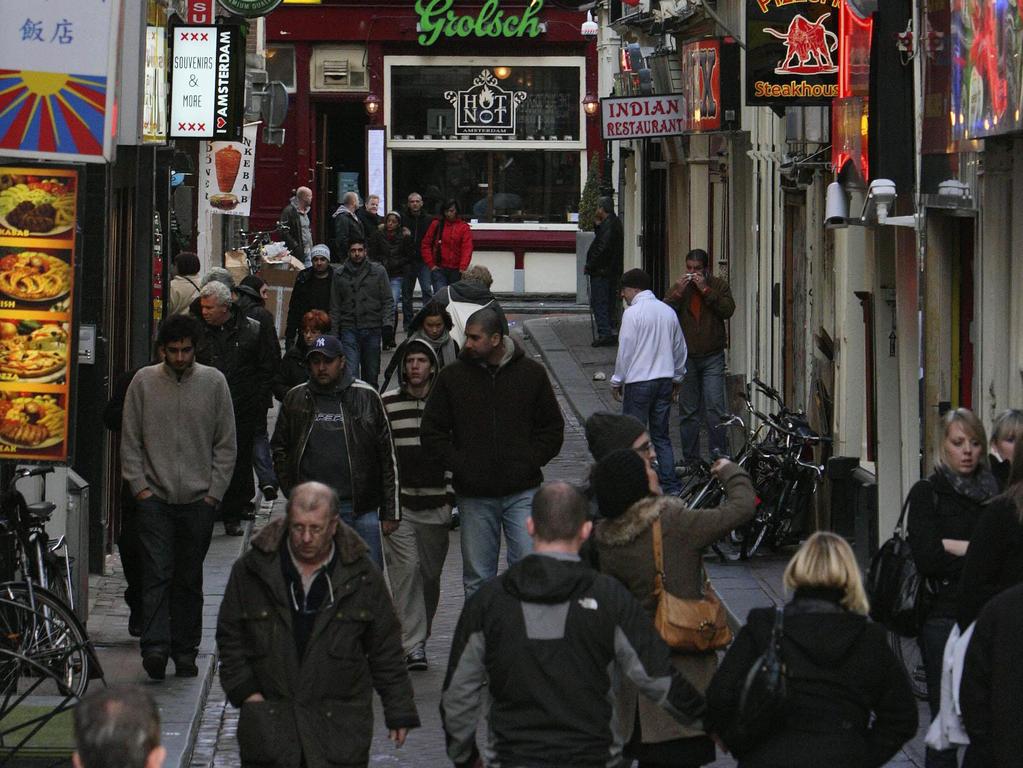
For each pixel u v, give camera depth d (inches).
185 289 2400.3
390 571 1640.0
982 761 938.1
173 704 1440.7
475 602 916.0
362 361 3314.5
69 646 1368.1
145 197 2241.6
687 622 1021.2
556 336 4264.3
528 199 5477.4
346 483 1594.5
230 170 3668.8
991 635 905.5
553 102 5447.8
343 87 5492.1
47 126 1337.4
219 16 3668.8
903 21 1752.0
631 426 1125.7
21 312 1418.6
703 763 1021.2
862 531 2039.9
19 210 1411.2
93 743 608.7
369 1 5403.5
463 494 1561.3
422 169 5487.2
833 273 2283.5
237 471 2196.1
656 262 4195.4
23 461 1423.5
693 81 2896.2
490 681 908.6
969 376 1742.1
